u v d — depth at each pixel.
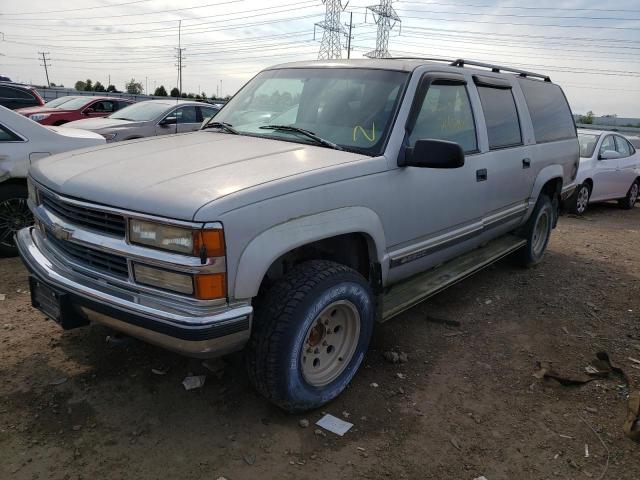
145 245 2.50
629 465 2.79
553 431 3.06
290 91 3.98
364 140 3.36
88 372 3.35
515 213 5.11
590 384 3.57
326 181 2.86
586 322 4.62
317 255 3.34
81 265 2.78
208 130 4.06
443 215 3.86
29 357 3.48
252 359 2.79
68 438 2.75
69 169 3.00
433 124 3.76
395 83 3.62
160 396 3.15
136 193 2.54
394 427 3.01
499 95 4.82
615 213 11.45
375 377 3.51
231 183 2.59
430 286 3.96
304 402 2.95
